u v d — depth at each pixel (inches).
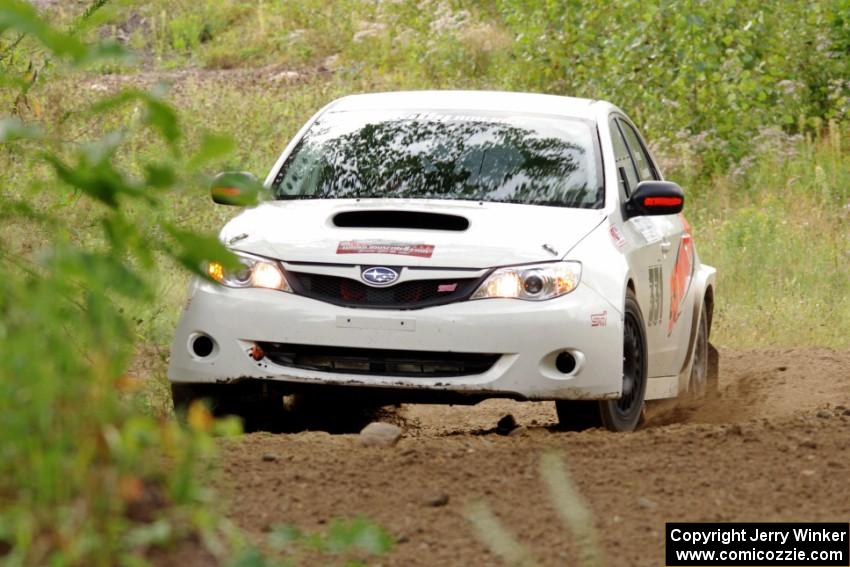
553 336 577.3
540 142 676.7
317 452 498.6
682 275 760.3
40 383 260.7
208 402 617.9
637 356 644.7
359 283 587.8
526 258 588.4
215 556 315.0
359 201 641.0
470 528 390.0
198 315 604.4
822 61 1681.8
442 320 576.4
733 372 903.7
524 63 1712.6
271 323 589.9
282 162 684.7
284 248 601.9
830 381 844.6
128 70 2000.5
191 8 2426.2
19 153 467.2
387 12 2124.8
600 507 413.4
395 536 380.2
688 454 479.8
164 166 271.7
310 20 2338.8
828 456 473.7
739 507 413.4
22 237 573.3
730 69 1510.8
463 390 581.9
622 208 664.4
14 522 281.0
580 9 1644.9
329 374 589.9
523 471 456.4
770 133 1509.6
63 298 323.9
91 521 272.4
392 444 535.8
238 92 1765.5
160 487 319.0
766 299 1120.2
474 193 648.4
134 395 522.0
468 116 697.0
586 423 606.5
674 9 1523.1
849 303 1104.2
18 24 247.6
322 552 361.1
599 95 1556.3
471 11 2150.6
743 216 1301.7
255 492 426.0
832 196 1437.0
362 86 1830.7
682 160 1475.1
